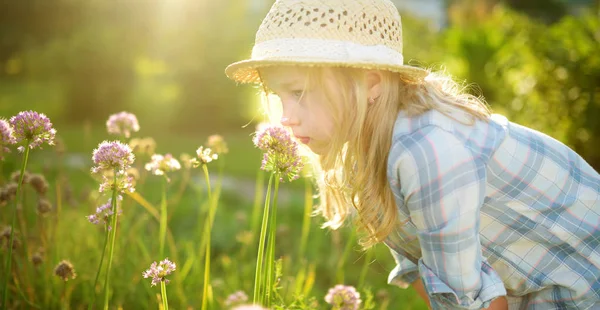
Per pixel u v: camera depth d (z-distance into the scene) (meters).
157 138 9.98
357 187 1.50
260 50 1.46
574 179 1.59
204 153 1.68
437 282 1.40
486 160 1.41
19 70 13.92
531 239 1.55
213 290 2.57
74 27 12.22
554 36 5.14
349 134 1.45
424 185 1.35
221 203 4.55
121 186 1.46
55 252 2.41
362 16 1.42
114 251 2.46
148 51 12.06
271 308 1.66
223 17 11.86
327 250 3.56
